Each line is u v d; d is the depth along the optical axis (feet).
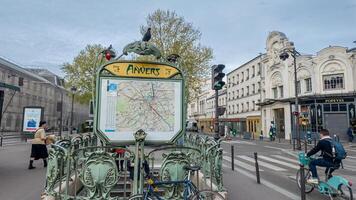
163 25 88.99
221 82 28.48
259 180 28.78
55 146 17.67
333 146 22.77
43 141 35.17
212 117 215.31
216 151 19.92
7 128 153.99
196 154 24.25
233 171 36.29
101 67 19.71
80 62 121.29
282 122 118.93
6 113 153.17
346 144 84.89
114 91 19.69
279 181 30.07
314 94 102.27
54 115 221.05
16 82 159.43
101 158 16.87
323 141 23.30
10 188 24.18
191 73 87.40
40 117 72.64
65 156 17.69
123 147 18.03
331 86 100.78
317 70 103.71
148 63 20.27
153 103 20.08
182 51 87.45
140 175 17.29
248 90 154.61
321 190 22.74
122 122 19.52
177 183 16.74
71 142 19.89
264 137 129.80
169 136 20.04
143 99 19.98
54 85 219.41
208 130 225.97
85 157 17.49
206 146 21.48
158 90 20.25
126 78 19.94
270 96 127.54
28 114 72.54
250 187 26.81
